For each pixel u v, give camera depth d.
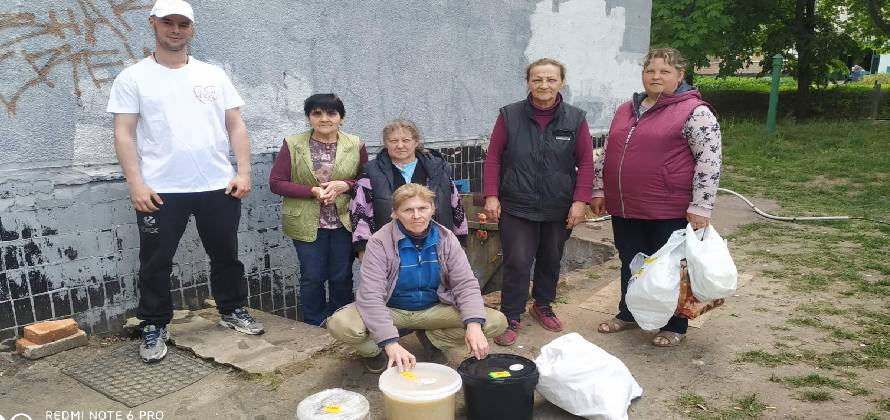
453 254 3.22
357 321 3.14
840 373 3.39
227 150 3.73
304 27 4.66
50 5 3.50
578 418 2.97
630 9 8.13
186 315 4.10
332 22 4.84
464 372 2.86
